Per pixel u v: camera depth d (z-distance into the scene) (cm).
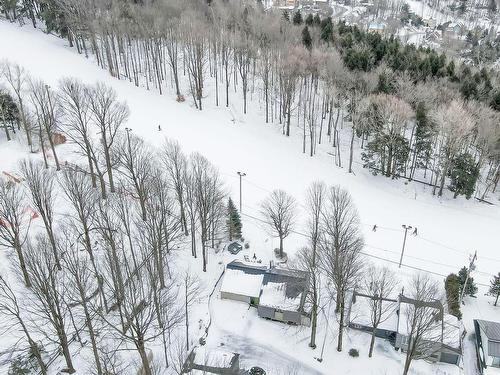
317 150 9938
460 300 6119
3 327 4762
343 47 12338
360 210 7794
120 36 11438
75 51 11875
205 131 9431
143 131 8762
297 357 5300
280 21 13112
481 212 8519
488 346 5116
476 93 10656
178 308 5588
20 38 11506
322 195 7194
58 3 11944
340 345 5359
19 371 4481
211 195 6362
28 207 5753
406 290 6094
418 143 9319
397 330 5359
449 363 5322
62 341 4391
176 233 6550
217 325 5603
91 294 4922
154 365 4688
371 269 5941
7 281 5128
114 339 4647
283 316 5669
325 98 10919
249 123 10431
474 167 8912
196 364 4859
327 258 5928
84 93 7638
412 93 10044
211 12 13225
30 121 7619
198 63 10356
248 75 12038
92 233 5934
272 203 6912
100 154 7288
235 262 6247
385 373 5156
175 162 6378
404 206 8231
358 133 10175
